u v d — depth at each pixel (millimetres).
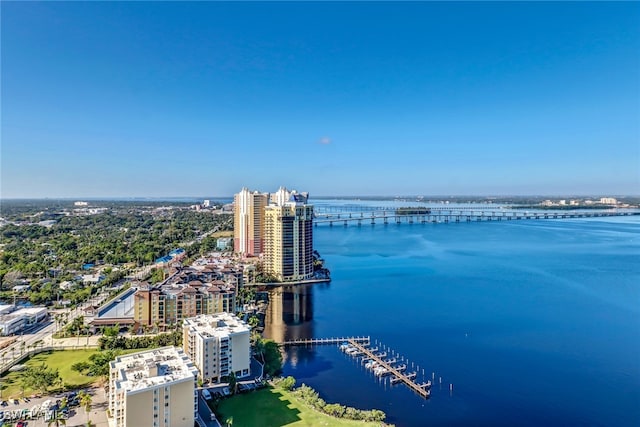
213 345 181625
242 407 161375
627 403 171125
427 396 175875
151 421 136250
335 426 148625
